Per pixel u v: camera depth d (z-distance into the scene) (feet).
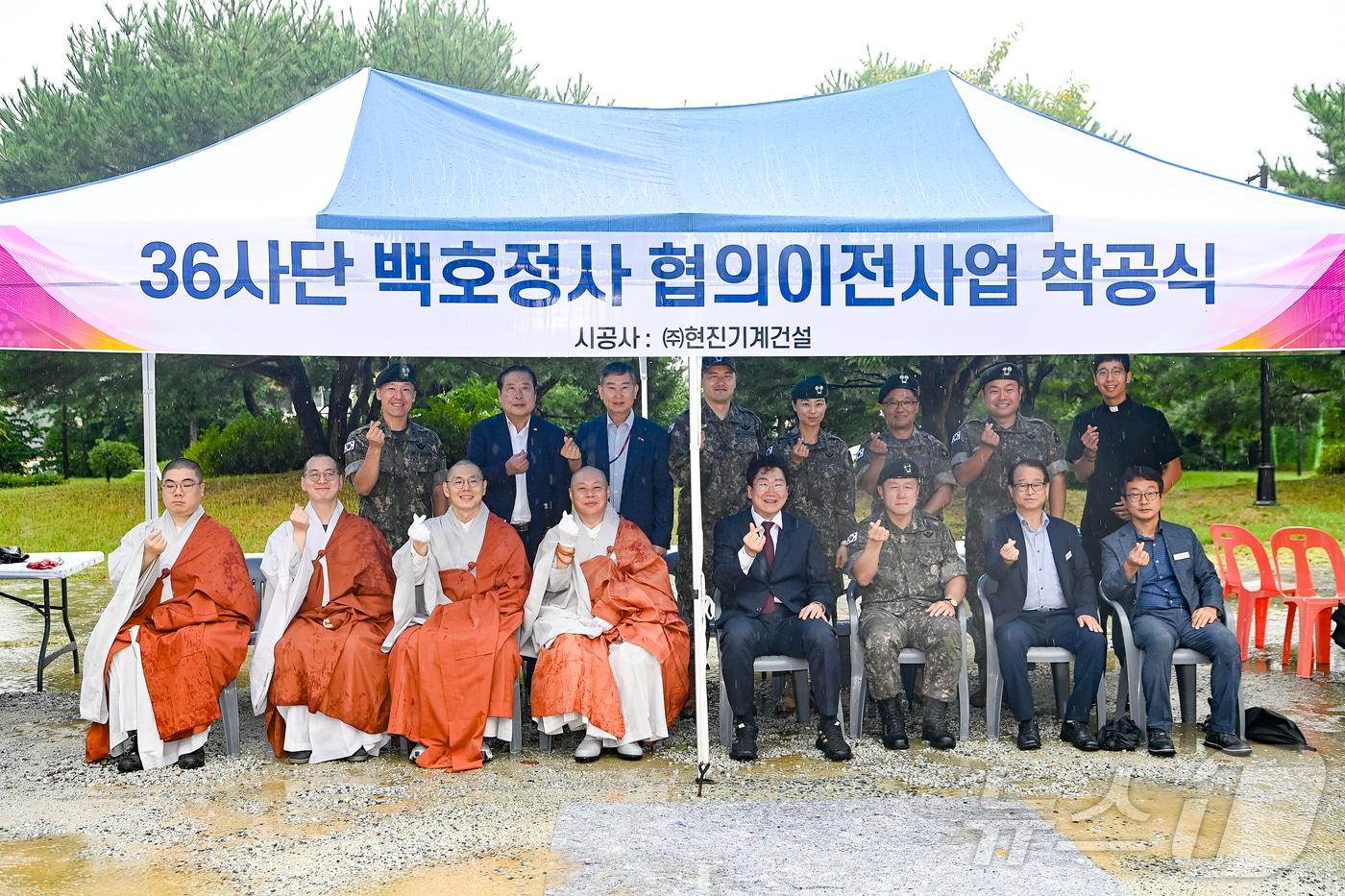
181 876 13.38
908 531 19.17
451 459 60.03
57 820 15.26
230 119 45.14
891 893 12.64
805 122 19.40
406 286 14.64
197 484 18.26
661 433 21.17
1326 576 36.24
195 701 17.39
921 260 15.03
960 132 18.63
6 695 22.58
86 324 14.47
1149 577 18.92
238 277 14.52
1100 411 22.21
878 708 18.84
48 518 63.10
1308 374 58.49
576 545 18.89
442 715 17.42
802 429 20.62
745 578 18.67
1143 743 18.19
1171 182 17.29
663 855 13.87
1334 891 12.57
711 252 14.87
